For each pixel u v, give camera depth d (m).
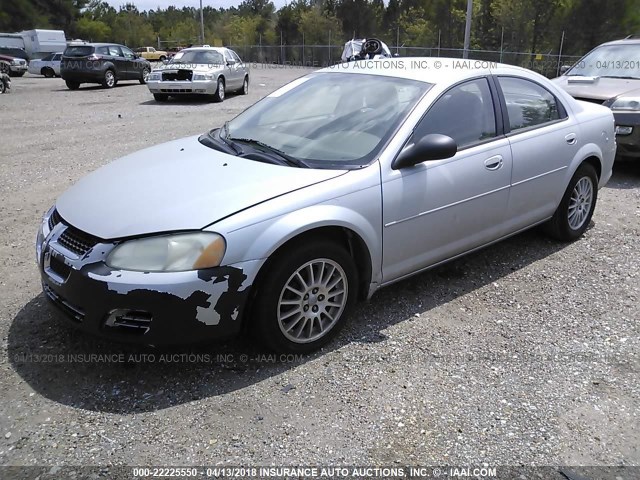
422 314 3.80
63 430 2.67
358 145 3.56
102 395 2.92
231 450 2.56
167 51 52.03
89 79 20.36
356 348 3.38
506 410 2.86
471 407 2.88
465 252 4.09
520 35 32.50
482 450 2.59
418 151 3.45
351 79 4.22
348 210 3.23
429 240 3.74
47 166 7.81
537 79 4.61
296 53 45.19
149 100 16.69
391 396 2.95
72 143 9.54
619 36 29.19
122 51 22.05
